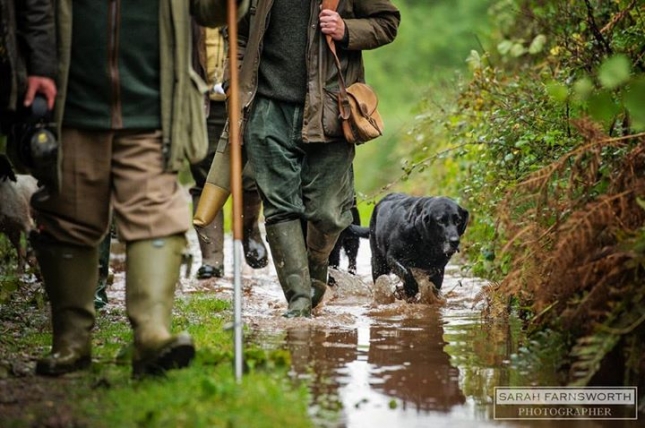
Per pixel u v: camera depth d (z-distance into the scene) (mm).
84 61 8430
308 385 8930
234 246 8578
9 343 10125
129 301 8477
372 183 35156
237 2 8969
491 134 14852
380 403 8430
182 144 8523
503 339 11125
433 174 22391
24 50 8211
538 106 13523
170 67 8508
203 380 7742
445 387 8992
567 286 9258
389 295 14359
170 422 7199
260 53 12188
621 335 9078
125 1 8438
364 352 10383
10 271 15398
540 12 17203
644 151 9383
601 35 12750
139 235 8438
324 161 12430
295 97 12242
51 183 8359
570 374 9273
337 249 15500
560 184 10750
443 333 11523
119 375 8609
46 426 7238
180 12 8516
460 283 15250
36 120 8188
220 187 12562
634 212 9148
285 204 12312
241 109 12180
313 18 12156
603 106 9531
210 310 13086
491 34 20906
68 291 8758
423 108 21172
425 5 48219
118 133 8492
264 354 9133
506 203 9898
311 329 11656
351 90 12266
